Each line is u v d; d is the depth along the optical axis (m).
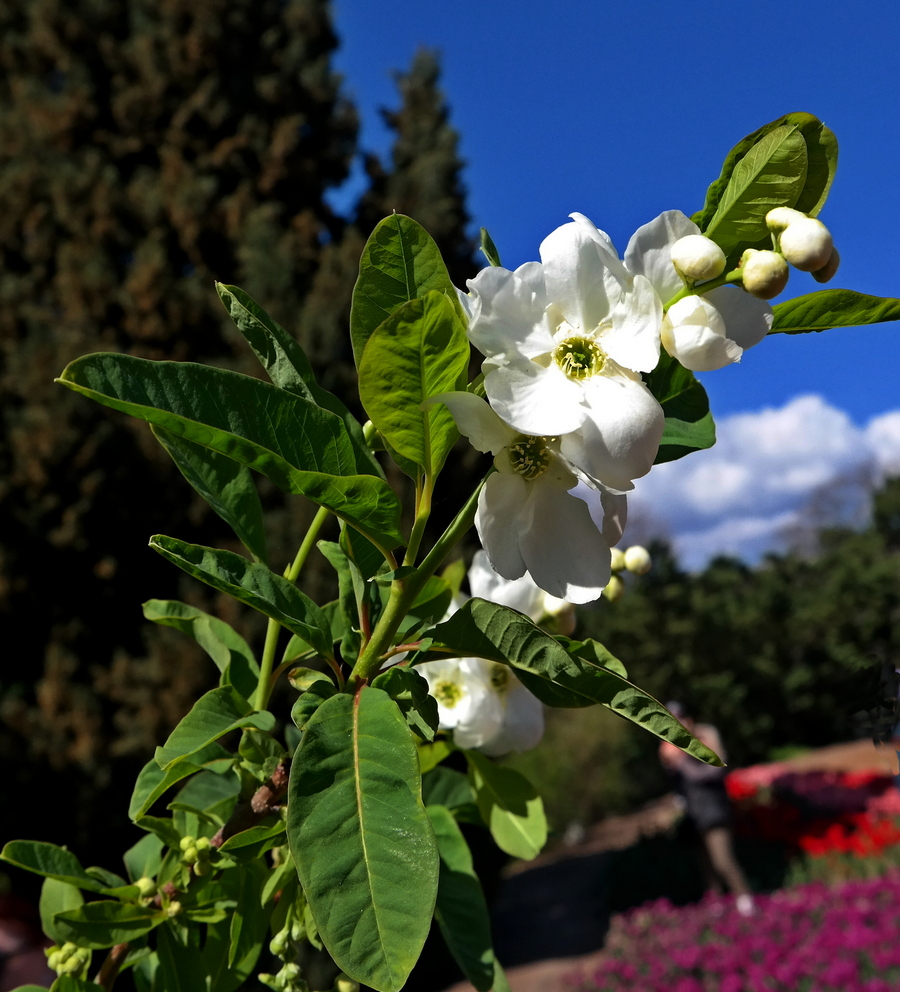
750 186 1.01
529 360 0.96
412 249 1.01
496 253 1.24
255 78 10.13
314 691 1.08
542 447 1.02
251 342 1.18
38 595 8.19
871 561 20.62
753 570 22.06
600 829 16.05
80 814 7.68
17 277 9.30
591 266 0.99
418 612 1.27
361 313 1.02
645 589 17.92
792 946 7.47
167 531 8.56
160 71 9.74
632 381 0.96
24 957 3.82
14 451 8.23
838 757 16.47
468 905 1.38
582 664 0.99
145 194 9.30
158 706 7.79
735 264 1.06
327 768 0.87
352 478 0.98
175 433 0.92
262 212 9.48
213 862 1.17
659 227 1.02
